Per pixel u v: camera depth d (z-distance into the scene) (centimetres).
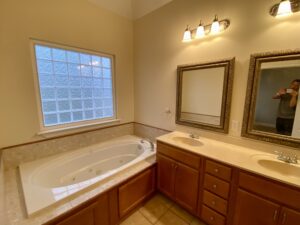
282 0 127
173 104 238
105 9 242
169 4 222
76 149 233
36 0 179
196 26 195
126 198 173
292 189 109
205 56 191
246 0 153
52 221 116
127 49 283
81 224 135
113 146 257
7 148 177
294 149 140
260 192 123
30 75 184
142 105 291
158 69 252
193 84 207
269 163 144
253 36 152
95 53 243
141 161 203
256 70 151
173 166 187
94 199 141
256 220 129
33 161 195
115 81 275
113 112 284
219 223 153
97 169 237
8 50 167
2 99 169
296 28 129
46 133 203
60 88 214
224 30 171
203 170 158
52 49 201
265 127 154
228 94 173
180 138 213
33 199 129
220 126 186
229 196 142
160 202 205
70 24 208
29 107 188
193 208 173
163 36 236
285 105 140
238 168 133
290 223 112
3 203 120
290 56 132
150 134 283
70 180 208
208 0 180
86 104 245
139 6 256
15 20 168
